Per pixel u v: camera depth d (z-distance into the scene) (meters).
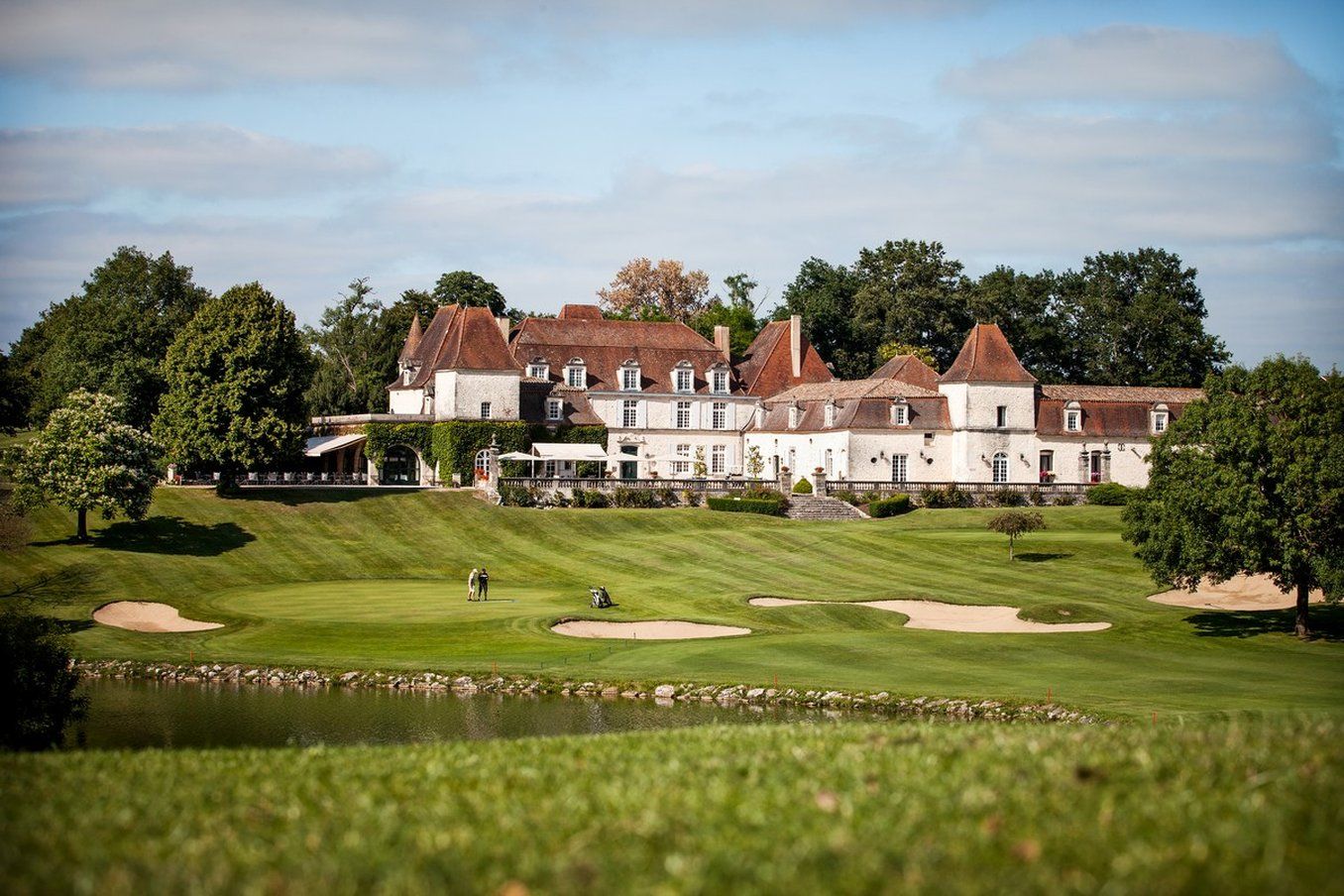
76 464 77.88
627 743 24.48
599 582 75.38
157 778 21.47
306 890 15.32
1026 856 15.59
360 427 106.62
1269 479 58.69
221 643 57.59
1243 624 60.31
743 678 48.53
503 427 105.81
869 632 58.69
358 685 49.84
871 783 18.97
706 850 16.16
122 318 107.25
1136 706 41.84
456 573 79.19
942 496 101.81
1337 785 17.59
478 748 24.59
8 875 16.17
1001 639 56.50
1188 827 16.36
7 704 36.22
